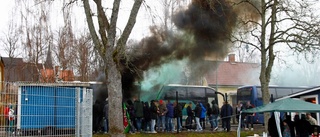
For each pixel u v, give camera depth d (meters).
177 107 19.59
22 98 10.36
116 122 13.47
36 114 10.62
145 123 19.36
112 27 13.77
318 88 19.78
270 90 29.70
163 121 19.58
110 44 13.73
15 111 10.09
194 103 25.64
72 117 11.63
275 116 14.91
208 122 22.20
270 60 20.27
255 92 28.38
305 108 14.42
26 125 10.30
